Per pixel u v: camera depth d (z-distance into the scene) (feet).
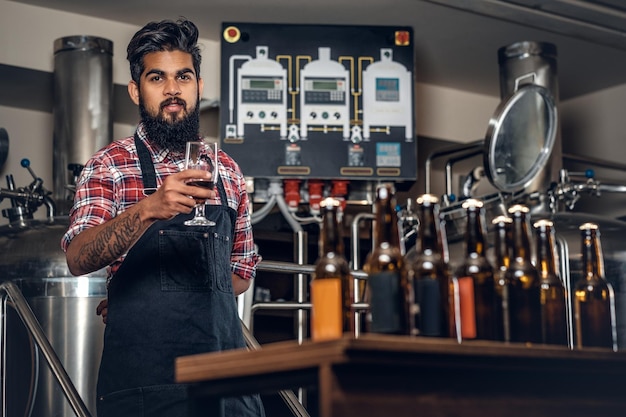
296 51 16.74
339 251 6.33
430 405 5.62
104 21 17.13
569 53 19.27
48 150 18.08
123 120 18.38
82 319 12.34
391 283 6.07
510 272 6.86
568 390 6.25
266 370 5.56
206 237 8.89
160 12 17.04
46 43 16.53
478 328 6.56
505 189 15.66
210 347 8.66
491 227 15.20
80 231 8.75
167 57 9.37
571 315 12.28
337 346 5.21
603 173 20.94
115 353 8.58
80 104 15.75
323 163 16.51
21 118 17.94
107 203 8.95
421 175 21.30
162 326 8.58
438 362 5.55
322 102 16.65
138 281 8.66
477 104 21.03
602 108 21.03
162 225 8.80
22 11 16.42
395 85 16.85
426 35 18.29
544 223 7.27
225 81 16.53
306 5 17.07
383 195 6.32
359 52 16.85
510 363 5.86
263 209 15.76
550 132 15.93
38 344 9.56
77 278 12.38
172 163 9.27
